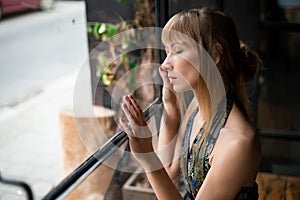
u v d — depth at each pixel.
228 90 1.18
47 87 4.27
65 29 5.57
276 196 2.08
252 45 2.32
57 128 3.26
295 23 2.65
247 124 1.14
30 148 2.80
